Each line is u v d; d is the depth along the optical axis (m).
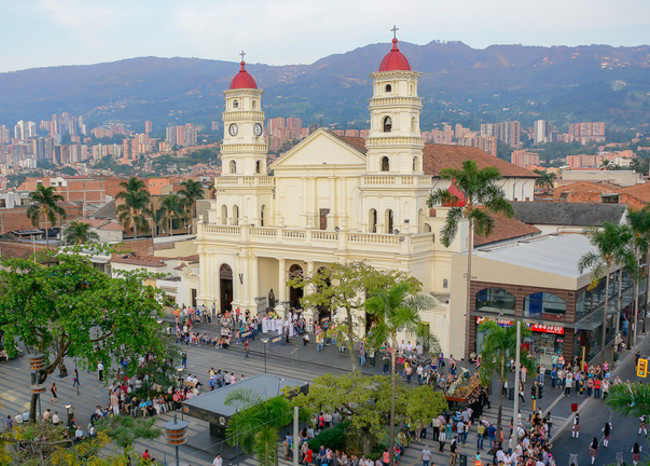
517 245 62.56
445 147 79.75
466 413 38.97
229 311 70.56
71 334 36.62
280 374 50.34
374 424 33.69
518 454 33.78
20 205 130.50
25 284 36.84
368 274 43.81
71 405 41.22
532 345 51.12
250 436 30.73
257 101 70.75
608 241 48.53
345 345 54.50
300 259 63.25
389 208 59.72
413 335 54.81
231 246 67.69
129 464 30.02
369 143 60.31
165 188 142.25
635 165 182.12
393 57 59.19
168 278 74.94
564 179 145.50
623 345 57.28
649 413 22.36
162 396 43.78
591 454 35.25
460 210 51.84
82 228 91.75
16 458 27.02
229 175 70.25
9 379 50.72
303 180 67.69
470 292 52.84
